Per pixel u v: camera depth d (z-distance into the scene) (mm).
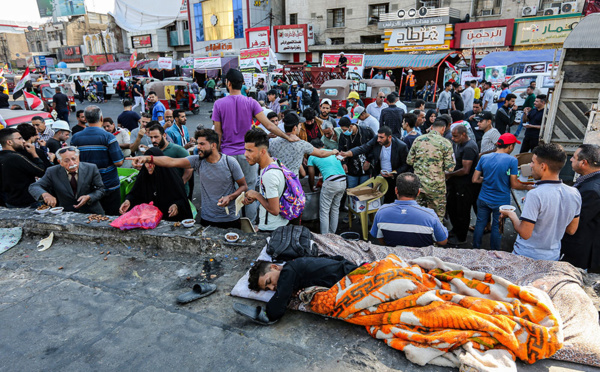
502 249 4637
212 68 25422
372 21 25672
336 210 4836
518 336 2129
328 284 2650
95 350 2402
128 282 3189
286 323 2609
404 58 21266
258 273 2834
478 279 2492
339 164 4672
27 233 4074
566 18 18438
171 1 36281
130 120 8586
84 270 3404
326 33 27688
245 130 4340
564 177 6375
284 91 18109
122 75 29453
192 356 2332
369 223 5504
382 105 8336
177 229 3746
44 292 3068
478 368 1964
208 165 3797
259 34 28469
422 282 2494
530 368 2105
